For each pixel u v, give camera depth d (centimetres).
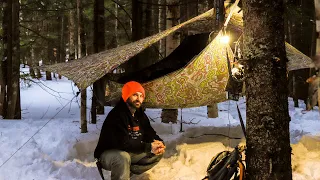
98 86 417
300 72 1047
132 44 436
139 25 834
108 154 304
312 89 201
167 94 409
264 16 262
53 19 1484
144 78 482
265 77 263
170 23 677
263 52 263
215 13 400
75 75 356
